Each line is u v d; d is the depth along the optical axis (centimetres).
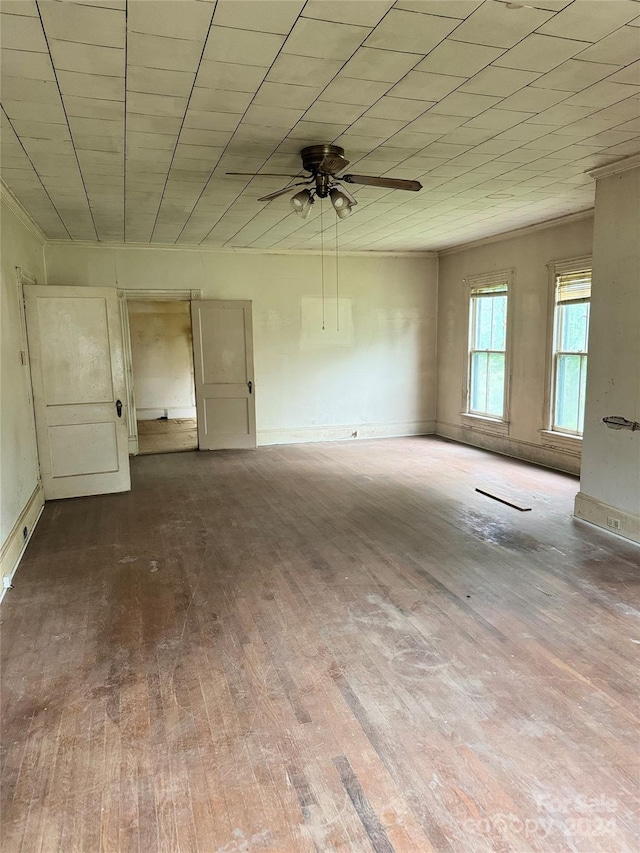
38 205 479
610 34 218
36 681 240
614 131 329
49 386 511
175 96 271
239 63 238
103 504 507
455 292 778
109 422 534
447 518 455
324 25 210
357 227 607
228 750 199
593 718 214
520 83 264
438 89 269
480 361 746
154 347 1081
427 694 229
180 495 535
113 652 262
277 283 754
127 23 205
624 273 388
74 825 169
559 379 612
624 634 274
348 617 293
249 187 433
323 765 192
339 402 804
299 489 551
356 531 426
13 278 445
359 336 799
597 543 395
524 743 201
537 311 628
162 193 448
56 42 218
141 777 188
